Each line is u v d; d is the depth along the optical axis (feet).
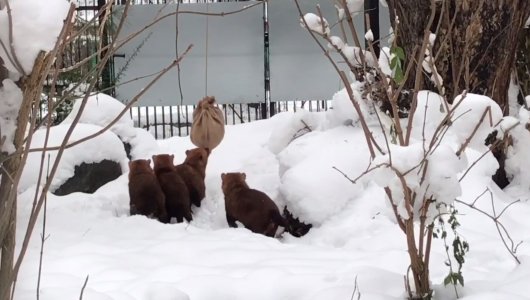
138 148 27.02
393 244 15.40
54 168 6.25
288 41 35.50
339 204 18.79
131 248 15.03
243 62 35.50
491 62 19.60
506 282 11.39
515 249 13.23
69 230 16.94
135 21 34.42
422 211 9.78
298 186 19.26
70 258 13.70
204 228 20.36
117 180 23.59
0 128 6.23
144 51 34.76
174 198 20.33
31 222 6.36
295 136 24.22
